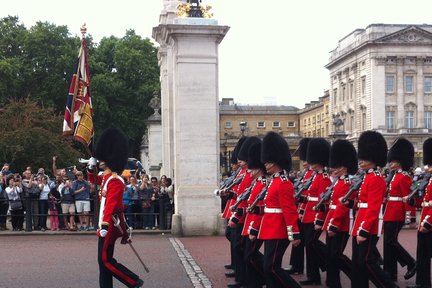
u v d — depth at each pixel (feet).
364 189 32.73
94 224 68.95
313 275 40.42
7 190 69.62
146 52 221.66
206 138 64.34
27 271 44.65
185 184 64.18
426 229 36.78
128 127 211.00
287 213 31.37
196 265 46.32
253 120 364.58
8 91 201.98
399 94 300.81
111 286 33.99
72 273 43.73
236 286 38.45
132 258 49.78
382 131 298.15
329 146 41.34
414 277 42.93
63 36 211.82
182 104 64.03
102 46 225.97
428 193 37.17
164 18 88.28
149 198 69.36
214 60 64.49
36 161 135.03
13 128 142.00
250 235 33.76
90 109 60.70
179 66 64.03
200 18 63.98
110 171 34.14
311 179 41.16
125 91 211.20
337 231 36.11
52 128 147.13
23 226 71.97
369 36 301.43
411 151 40.50
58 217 70.64
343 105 336.70
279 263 31.94
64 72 206.80
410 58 300.81
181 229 63.67
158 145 131.85
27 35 205.46
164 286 38.91
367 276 33.01
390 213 40.19
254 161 35.53
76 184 69.56
